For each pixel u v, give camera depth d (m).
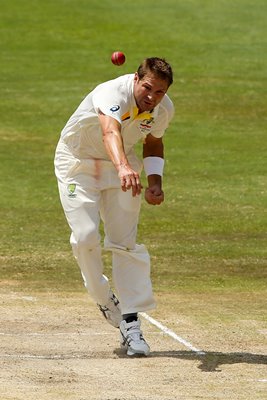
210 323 28.80
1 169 63.47
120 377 21.91
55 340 26.05
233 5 121.12
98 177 24.19
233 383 21.53
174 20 114.44
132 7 120.12
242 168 64.44
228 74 94.19
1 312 30.00
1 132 74.25
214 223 50.69
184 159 66.81
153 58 23.19
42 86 89.38
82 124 23.80
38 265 40.34
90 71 95.50
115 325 25.52
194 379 21.86
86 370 22.56
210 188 59.03
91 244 23.98
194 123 77.50
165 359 23.94
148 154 24.91
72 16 115.94
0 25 112.25
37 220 50.88
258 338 26.73
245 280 38.06
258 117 80.19
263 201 55.81
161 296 33.94
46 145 70.88
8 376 21.69
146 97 23.08
